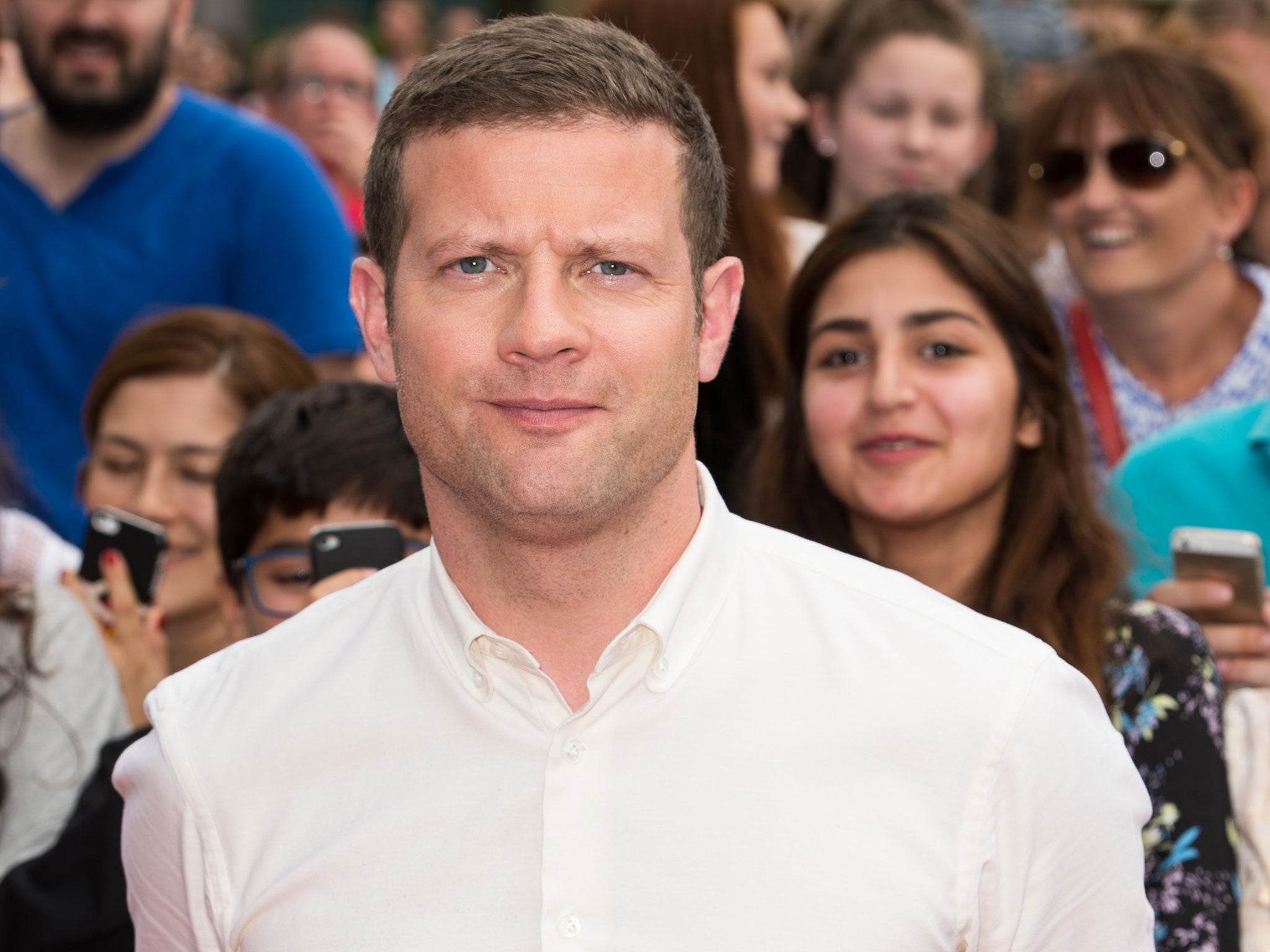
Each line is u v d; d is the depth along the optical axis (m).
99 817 8.13
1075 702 5.57
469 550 5.38
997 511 9.73
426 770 5.39
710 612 5.44
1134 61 13.34
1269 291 13.56
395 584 5.83
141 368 11.77
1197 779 7.95
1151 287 13.28
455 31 32.47
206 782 5.63
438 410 5.09
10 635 9.20
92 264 14.44
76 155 14.54
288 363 12.20
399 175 5.24
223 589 9.83
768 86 13.69
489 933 5.14
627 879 5.12
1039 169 13.86
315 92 20.75
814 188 17.47
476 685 5.38
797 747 5.26
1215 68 13.52
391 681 5.56
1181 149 13.03
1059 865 5.46
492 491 5.05
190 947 5.93
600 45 5.16
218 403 11.70
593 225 4.97
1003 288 9.41
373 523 8.46
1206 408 13.51
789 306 10.05
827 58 17.16
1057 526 9.53
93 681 9.50
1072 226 13.62
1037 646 5.52
